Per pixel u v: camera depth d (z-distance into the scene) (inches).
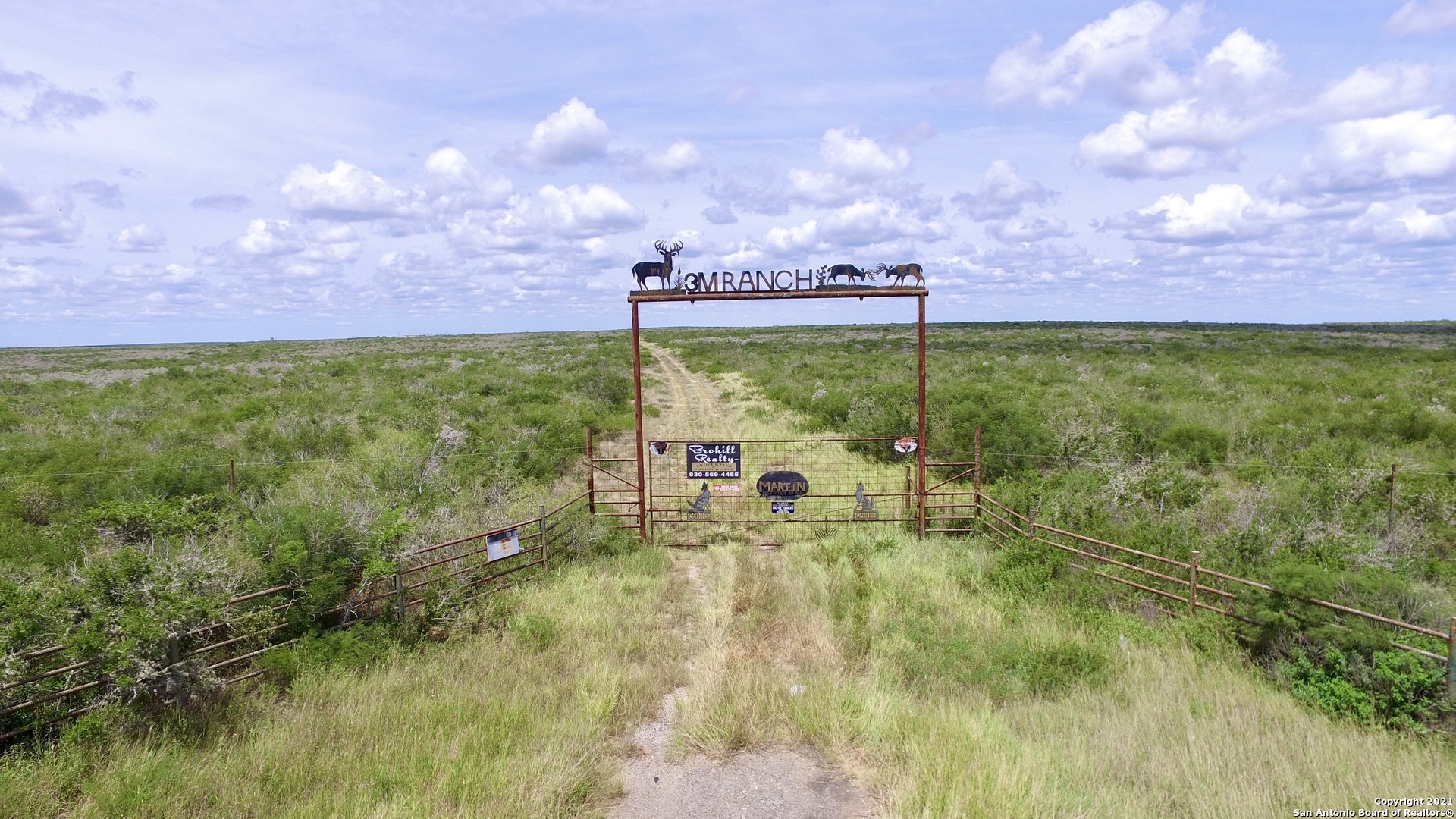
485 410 966.4
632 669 297.0
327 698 273.0
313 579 313.1
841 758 229.8
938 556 447.8
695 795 214.2
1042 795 193.0
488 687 276.4
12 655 228.7
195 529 326.0
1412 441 656.4
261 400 1007.0
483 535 376.8
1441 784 198.7
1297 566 288.8
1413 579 340.2
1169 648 298.5
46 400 1129.4
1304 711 247.4
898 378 1300.4
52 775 209.3
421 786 208.4
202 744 238.2
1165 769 208.7
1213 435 651.5
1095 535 413.1
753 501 575.8
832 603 369.4
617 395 1223.5
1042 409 813.2
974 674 284.7
